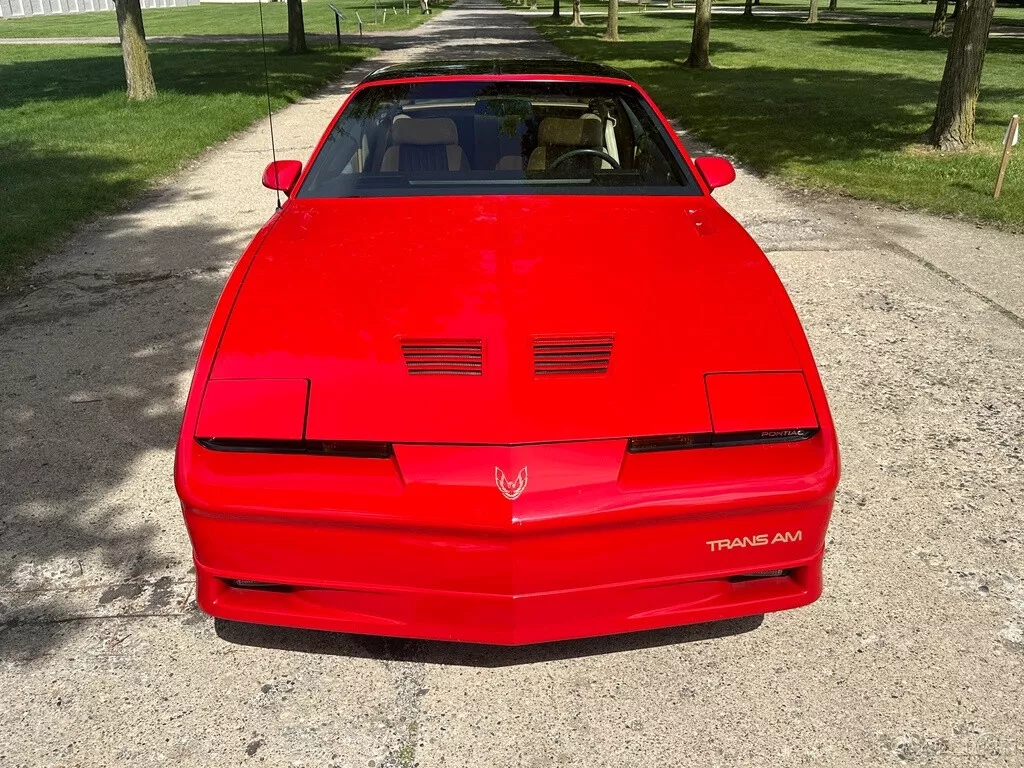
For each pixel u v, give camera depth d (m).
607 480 1.89
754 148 10.02
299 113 13.60
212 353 2.15
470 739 2.05
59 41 32.62
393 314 2.23
